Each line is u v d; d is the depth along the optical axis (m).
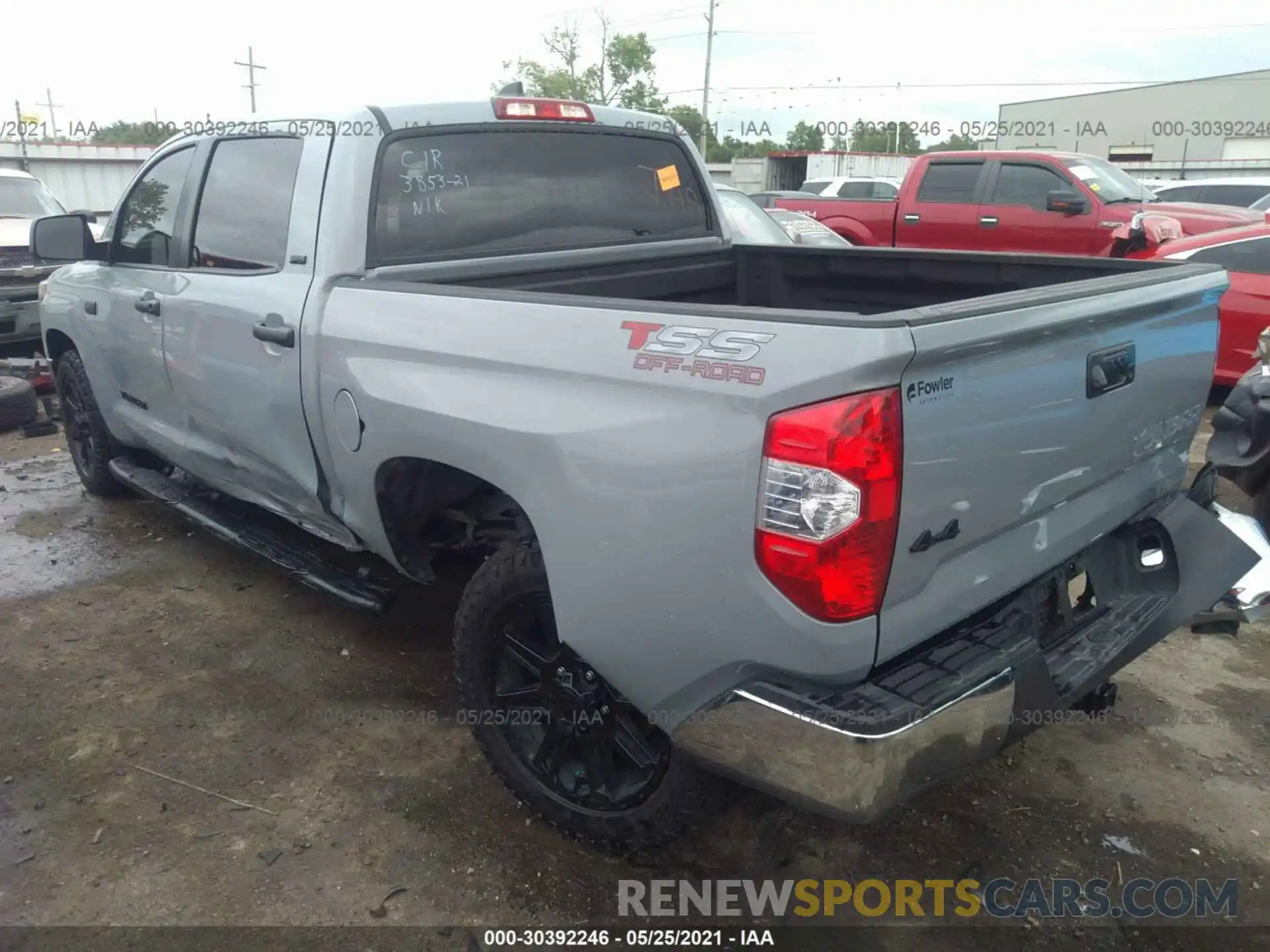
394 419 2.78
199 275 3.72
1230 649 3.96
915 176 11.75
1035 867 2.77
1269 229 7.11
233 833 2.88
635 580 2.20
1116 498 2.71
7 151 18.66
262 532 4.12
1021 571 2.37
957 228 11.35
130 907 2.60
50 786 3.07
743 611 2.05
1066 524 2.52
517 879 2.70
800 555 1.94
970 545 2.19
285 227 3.30
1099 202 10.45
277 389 3.27
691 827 2.60
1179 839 2.87
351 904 2.62
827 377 1.88
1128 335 2.49
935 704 2.06
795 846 2.84
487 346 2.54
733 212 6.75
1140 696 3.61
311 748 3.29
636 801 2.61
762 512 1.97
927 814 2.98
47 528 5.21
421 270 3.19
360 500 3.10
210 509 4.36
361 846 2.82
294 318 3.14
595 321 2.32
